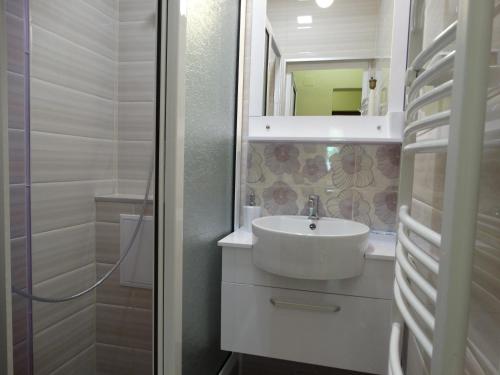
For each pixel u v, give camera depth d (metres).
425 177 0.94
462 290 0.44
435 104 0.88
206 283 1.23
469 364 0.58
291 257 1.06
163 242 0.87
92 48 1.36
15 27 1.06
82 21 1.31
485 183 0.54
